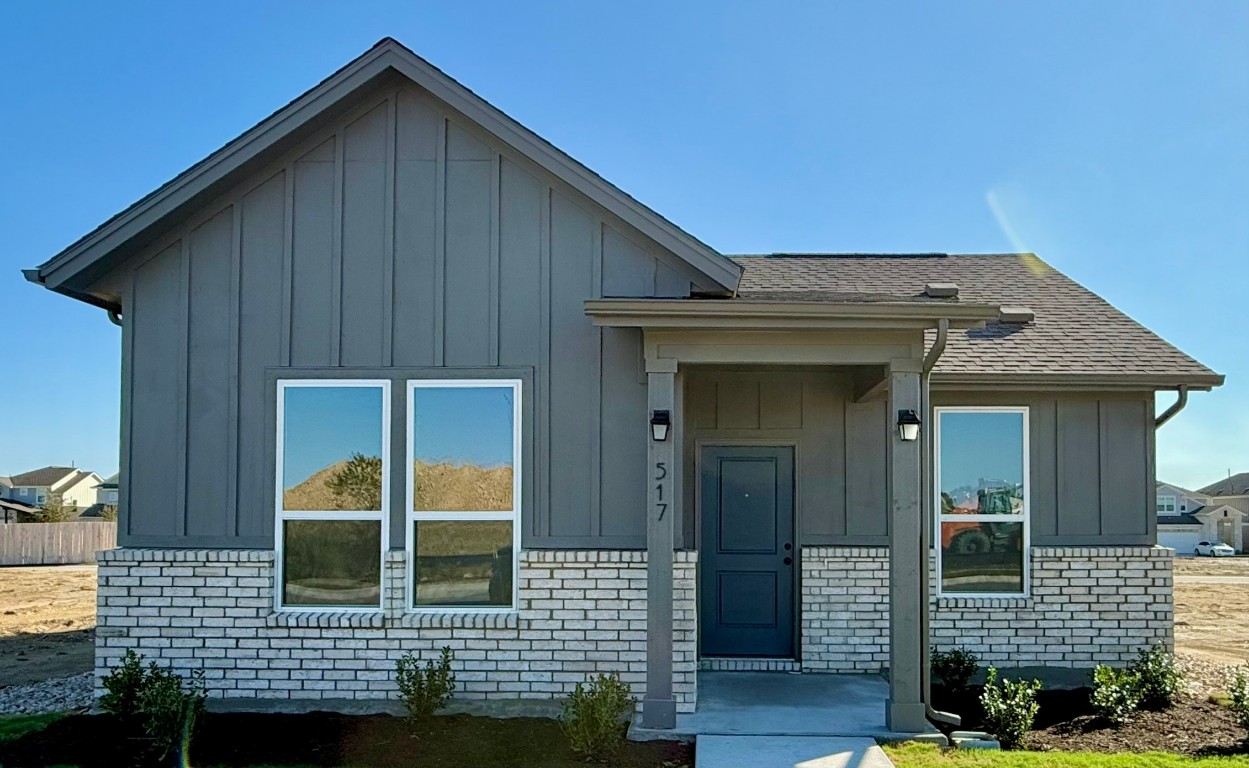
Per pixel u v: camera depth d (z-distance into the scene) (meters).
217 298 8.94
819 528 10.34
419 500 8.77
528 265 8.80
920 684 7.99
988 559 10.41
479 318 8.80
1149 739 7.80
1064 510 10.45
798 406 10.46
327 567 8.80
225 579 8.72
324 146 8.96
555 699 8.51
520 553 8.60
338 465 8.82
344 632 8.64
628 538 8.63
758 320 7.80
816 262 13.83
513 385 8.76
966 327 7.92
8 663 12.28
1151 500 10.44
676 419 8.52
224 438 8.88
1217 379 10.04
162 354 8.94
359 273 8.89
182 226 8.98
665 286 8.70
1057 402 10.51
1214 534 63.44
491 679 8.55
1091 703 8.70
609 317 7.75
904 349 8.02
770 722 8.05
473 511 8.73
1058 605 10.27
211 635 8.70
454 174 8.89
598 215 8.77
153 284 8.97
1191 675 10.80
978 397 10.50
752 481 10.56
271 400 8.87
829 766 6.87
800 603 10.27
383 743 7.58
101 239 8.54
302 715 8.41
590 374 8.73
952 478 10.48
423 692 7.99
